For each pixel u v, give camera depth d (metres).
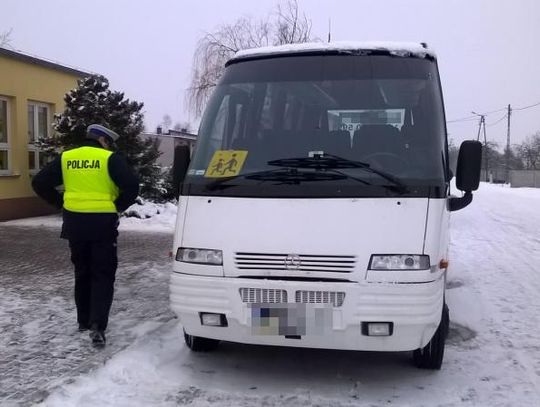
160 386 4.41
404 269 3.94
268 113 4.74
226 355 5.14
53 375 4.52
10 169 14.34
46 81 15.44
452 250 10.95
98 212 5.21
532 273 8.71
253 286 4.04
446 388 4.43
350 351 5.28
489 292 7.45
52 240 11.17
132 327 5.82
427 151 4.35
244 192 4.28
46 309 6.36
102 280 5.27
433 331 4.19
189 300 4.22
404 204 4.08
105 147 5.56
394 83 4.66
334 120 4.60
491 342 5.51
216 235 4.20
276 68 4.94
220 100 4.95
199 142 4.78
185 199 4.44
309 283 3.96
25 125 14.62
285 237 4.07
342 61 4.85
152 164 15.74
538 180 51.22
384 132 4.48
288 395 4.30
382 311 3.91
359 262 3.95
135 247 10.77
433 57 4.86
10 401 4.04
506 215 18.64
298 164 4.36
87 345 5.22
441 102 4.67
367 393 4.35
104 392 4.25
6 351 5.05
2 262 8.97
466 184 4.48
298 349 5.33
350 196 4.13
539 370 4.80
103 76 14.72
